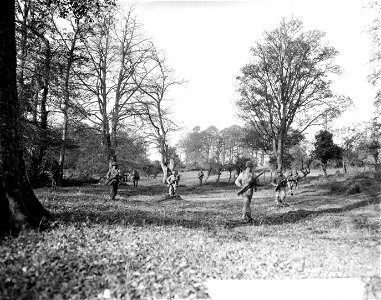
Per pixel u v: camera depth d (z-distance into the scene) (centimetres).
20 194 756
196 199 2488
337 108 3594
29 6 1620
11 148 756
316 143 4444
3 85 752
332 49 3475
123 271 558
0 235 694
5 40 754
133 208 1469
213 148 10075
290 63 3622
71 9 1414
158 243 764
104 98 3139
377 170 2870
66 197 1758
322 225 1138
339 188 2673
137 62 3344
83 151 3167
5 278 478
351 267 612
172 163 3197
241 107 3888
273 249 773
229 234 962
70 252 616
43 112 2498
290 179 2806
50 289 456
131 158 3756
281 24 3534
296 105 3672
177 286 518
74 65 2561
